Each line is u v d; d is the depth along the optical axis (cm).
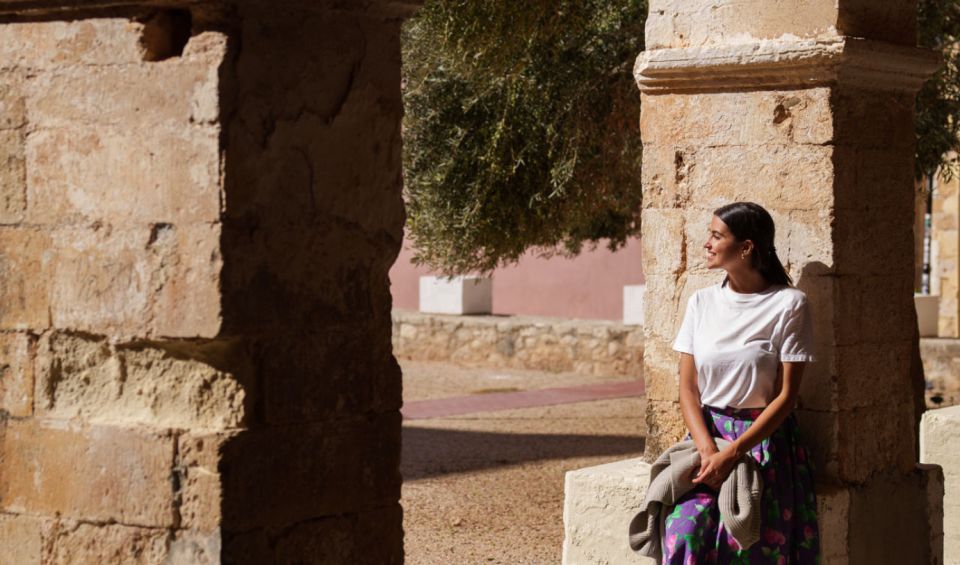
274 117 326
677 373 580
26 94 341
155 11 324
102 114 331
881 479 571
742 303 494
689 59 563
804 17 545
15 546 349
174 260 322
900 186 580
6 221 346
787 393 482
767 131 555
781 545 481
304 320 337
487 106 939
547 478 1016
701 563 475
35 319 345
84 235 335
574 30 893
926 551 603
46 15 337
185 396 331
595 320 1777
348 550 351
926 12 891
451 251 948
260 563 329
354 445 351
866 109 559
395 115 361
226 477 321
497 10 841
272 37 325
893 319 578
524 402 1457
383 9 353
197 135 317
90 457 339
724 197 567
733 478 477
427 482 1000
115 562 336
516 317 1844
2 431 351
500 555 773
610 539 575
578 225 1026
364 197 352
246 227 321
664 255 582
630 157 946
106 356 340
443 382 1628
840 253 544
